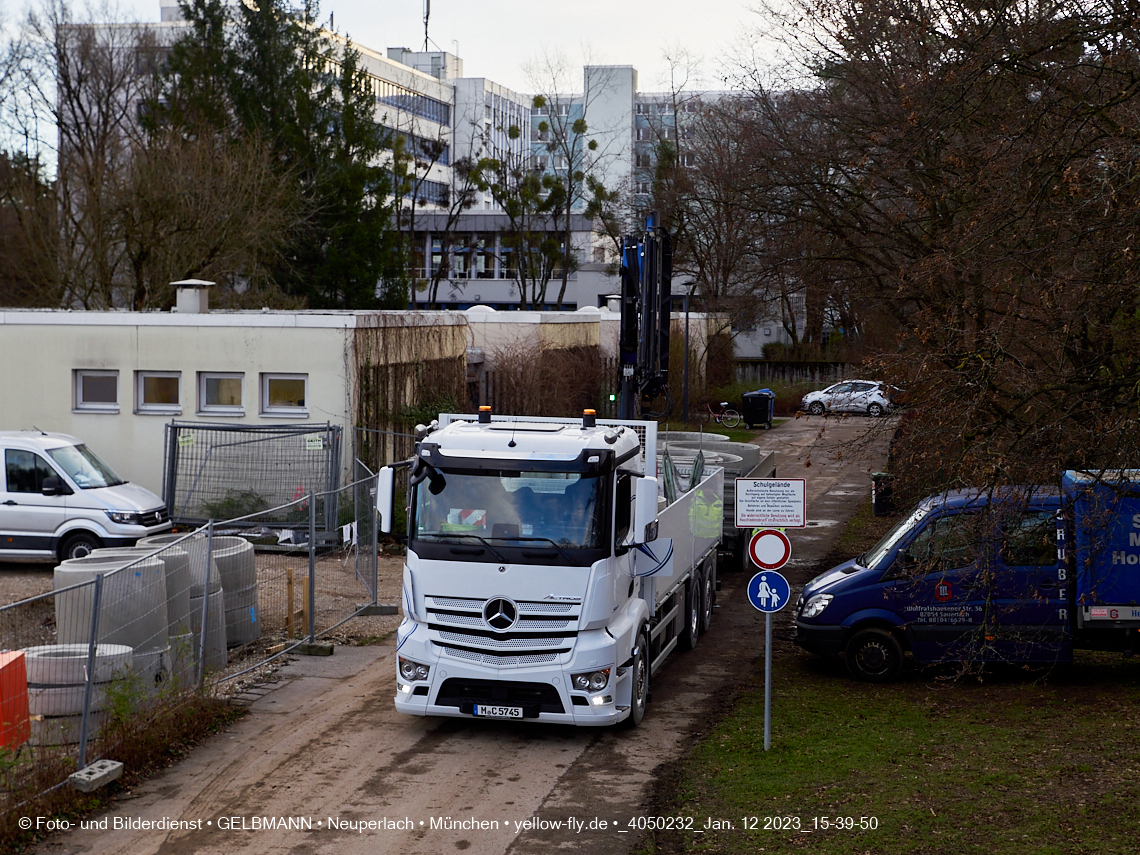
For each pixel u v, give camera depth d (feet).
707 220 138.00
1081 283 31.55
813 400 167.63
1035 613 37.63
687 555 44.42
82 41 146.41
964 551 35.35
